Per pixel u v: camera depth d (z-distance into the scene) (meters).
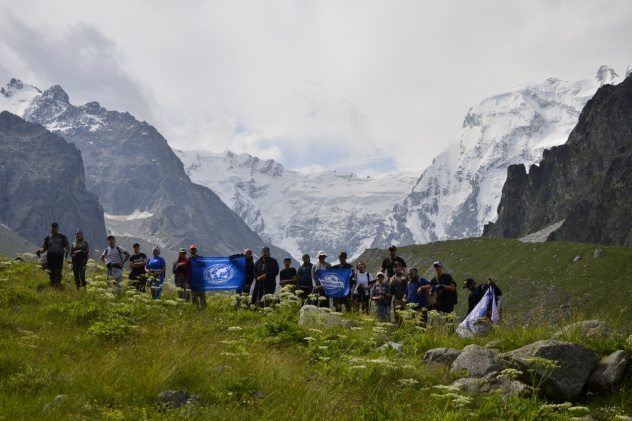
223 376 12.70
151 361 13.18
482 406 12.34
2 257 33.09
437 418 11.47
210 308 27.53
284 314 21.38
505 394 13.43
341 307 26.39
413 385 14.10
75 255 27.66
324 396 12.39
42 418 10.01
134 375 12.33
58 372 12.50
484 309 22.27
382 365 14.39
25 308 19.89
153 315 20.80
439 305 23.72
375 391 13.33
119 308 19.97
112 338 16.06
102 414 10.44
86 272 29.78
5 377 12.03
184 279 28.34
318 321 19.38
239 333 18.81
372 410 11.73
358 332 18.78
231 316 22.78
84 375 12.20
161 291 28.36
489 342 17.34
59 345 15.02
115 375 12.38
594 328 15.86
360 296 27.06
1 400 10.64
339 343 17.64
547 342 14.28
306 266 28.03
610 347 14.61
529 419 11.88
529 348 14.34
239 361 14.26
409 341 18.25
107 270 29.06
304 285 27.75
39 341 15.13
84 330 17.41
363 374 14.07
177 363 13.15
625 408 13.00
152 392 11.72
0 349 13.52
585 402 13.66
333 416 11.48
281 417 11.15
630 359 14.10
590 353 14.10
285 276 28.14
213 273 28.48
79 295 23.88
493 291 22.67
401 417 11.58
